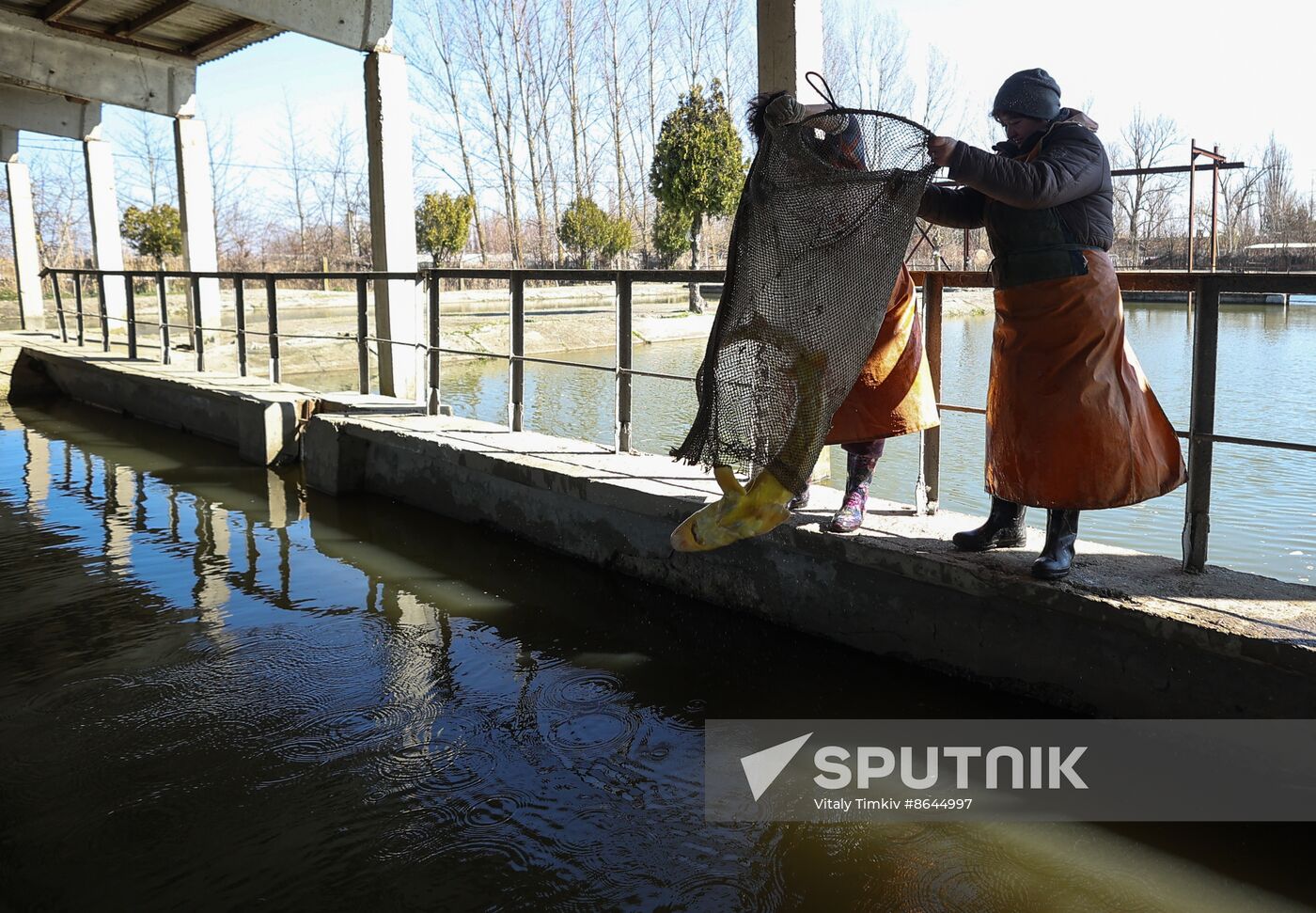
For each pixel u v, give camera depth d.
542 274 5.87
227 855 2.74
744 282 2.87
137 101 12.16
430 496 6.36
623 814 2.93
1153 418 3.10
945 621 3.65
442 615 4.60
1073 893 2.51
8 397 12.14
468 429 6.40
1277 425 7.14
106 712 3.64
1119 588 3.19
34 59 11.46
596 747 3.34
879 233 2.79
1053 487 3.04
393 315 8.11
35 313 16.28
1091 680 3.25
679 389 10.98
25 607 4.75
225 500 6.79
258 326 17.36
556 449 5.71
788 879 2.60
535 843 2.79
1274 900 2.47
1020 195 2.82
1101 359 2.98
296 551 5.62
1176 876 2.57
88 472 7.79
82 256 39.44
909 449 7.44
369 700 3.72
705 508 2.89
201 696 3.77
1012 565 3.45
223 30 11.52
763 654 4.05
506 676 3.92
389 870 2.67
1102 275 2.97
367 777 3.16
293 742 3.40
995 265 3.14
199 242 12.69
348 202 43.25
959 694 3.57
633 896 2.54
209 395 8.70
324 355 14.46
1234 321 16.23
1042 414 3.03
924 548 3.66
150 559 5.51
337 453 6.73
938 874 2.61
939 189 3.39
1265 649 2.74
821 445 2.77
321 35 7.85
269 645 4.26
